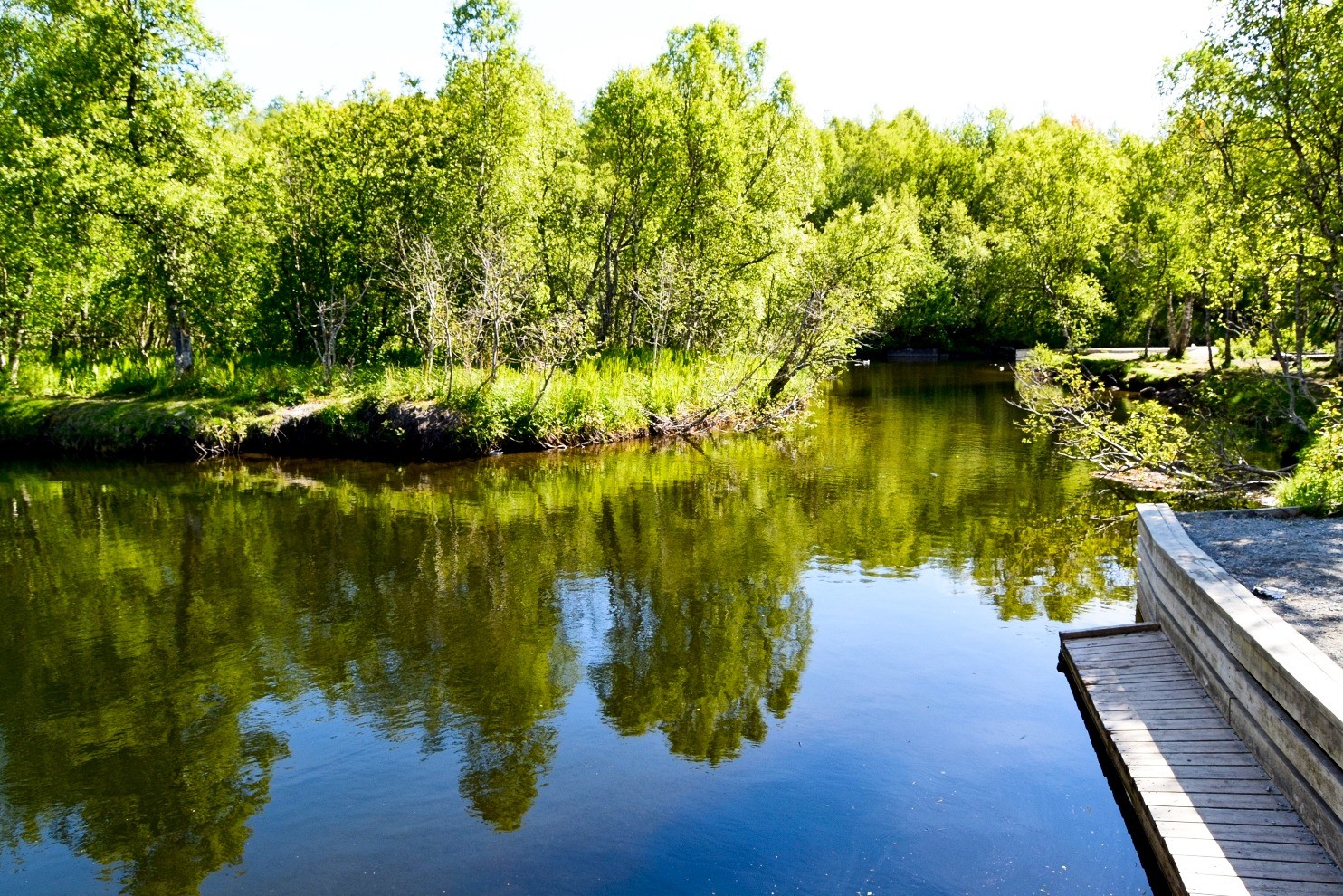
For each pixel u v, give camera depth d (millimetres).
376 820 5848
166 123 19578
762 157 27688
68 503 15031
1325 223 12102
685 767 6391
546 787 6172
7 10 22203
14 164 19266
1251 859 4406
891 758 6406
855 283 29562
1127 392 26875
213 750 6855
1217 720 5855
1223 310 16906
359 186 21703
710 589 10344
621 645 8734
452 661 8453
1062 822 5520
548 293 24406
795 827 5586
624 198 26312
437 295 20328
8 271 21500
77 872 5406
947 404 26938
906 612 9430
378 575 11055
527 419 19672
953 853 5262
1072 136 38750
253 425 19203
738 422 22578
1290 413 13781
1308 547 7867
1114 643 7508
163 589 10633
